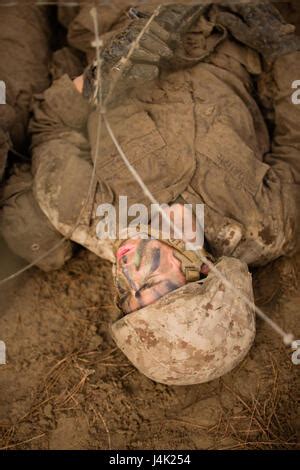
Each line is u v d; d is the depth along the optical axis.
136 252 1.40
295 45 1.68
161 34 1.55
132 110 1.60
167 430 1.47
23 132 1.73
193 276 1.37
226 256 1.44
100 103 1.49
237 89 1.68
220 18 1.69
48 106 1.68
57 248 1.62
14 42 1.78
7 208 1.60
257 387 1.50
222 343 1.33
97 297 1.66
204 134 1.55
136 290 1.37
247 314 1.37
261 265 1.61
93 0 1.82
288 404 1.48
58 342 1.59
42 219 1.59
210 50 1.68
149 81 1.59
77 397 1.51
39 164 1.59
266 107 1.75
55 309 1.64
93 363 1.55
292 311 1.57
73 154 1.59
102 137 1.58
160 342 1.33
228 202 1.51
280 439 1.44
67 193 1.54
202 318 1.32
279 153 1.66
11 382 1.53
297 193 1.59
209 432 1.46
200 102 1.60
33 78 1.79
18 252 1.63
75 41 1.85
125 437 1.46
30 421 1.48
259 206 1.52
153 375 1.39
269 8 1.71
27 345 1.58
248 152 1.55
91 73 1.59
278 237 1.54
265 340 1.54
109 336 1.60
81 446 1.45
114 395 1.51
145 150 1.54
